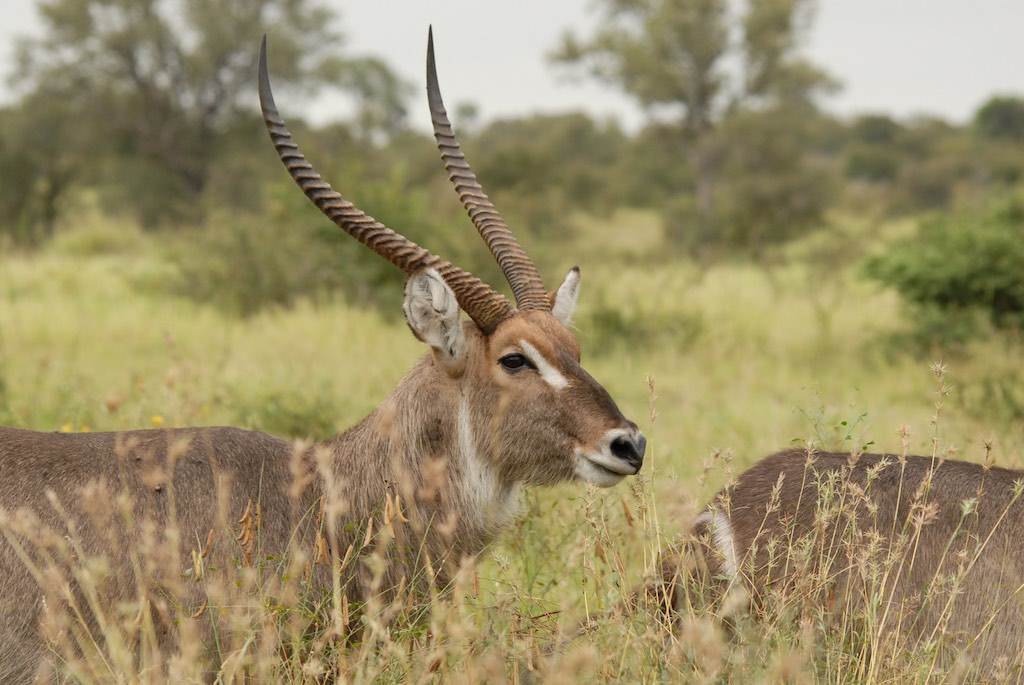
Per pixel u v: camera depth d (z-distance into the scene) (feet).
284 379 51.44
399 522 25.72
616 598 24.11
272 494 25.64
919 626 24.18
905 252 78.95
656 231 245.45
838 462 26.30
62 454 24.82
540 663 22.45
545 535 30.89
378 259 88.12
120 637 21.52
